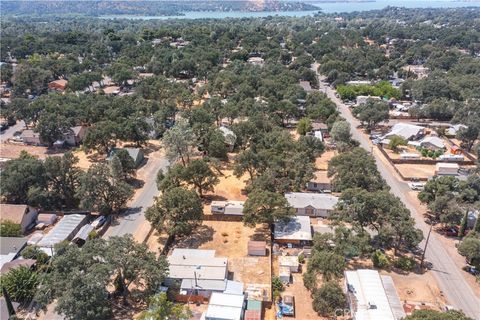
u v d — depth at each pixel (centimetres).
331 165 9600
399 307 5675
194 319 5659
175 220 7494
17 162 8912
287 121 14450
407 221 7000
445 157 11419
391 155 11869
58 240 7319
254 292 6256
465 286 6556
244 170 9331
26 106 13412
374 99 15662
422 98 16625
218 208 8506
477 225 7669
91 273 5334
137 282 6147
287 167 9412
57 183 8781
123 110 13038
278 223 7812
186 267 6506
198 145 11300
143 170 10825
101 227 8019
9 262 6594
